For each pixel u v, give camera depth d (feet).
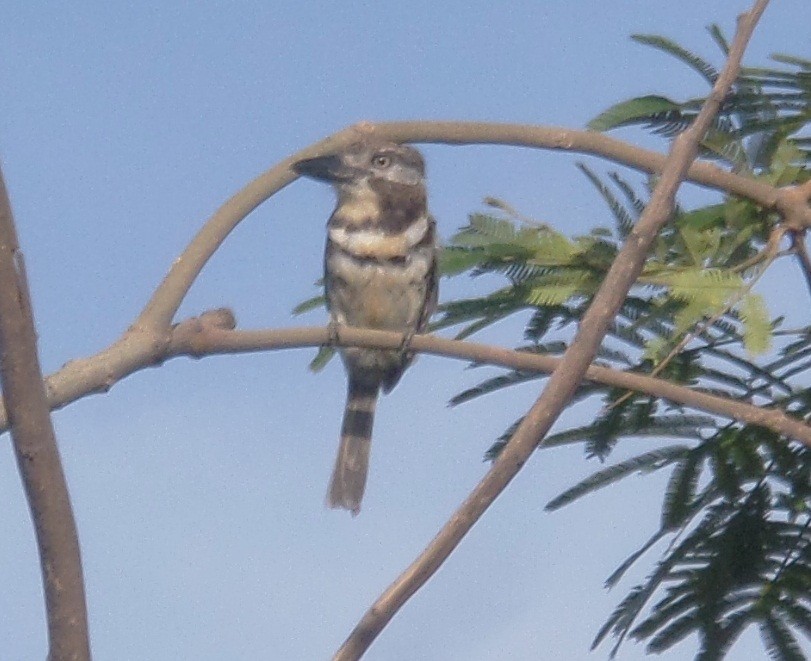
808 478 30.81
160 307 25.77
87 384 24.45
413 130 30.07
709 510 31.04
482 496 17.87
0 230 16.72
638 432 30.99
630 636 30.32
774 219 29.89
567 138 29.91
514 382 30.68
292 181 29.12
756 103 31.42
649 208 20.22
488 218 29.84
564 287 29.25
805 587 30.12
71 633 16.83
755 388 31.04
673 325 27.81
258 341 26.30
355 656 17.07
